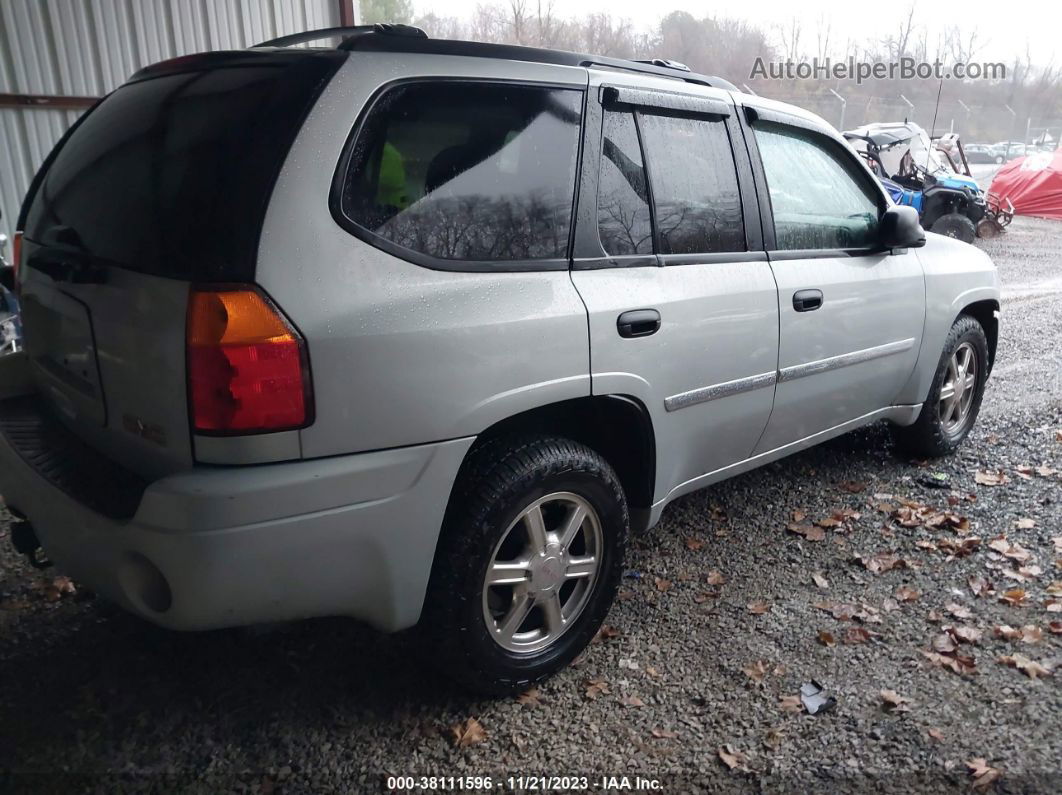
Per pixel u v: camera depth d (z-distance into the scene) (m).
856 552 3.65
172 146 2.29
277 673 2.78
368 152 2.22
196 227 2.07
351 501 2.17
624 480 3.05
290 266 2.05
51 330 2.65
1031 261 13.68
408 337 2.20
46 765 2.34
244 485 2.02
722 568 3.52
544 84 2.62
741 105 3.34
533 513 2.57
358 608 2.30
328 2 8.90
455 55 2.45
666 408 2.94
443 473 2.32
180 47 7.96
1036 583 3.40
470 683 2.56
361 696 2.67
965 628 3.06
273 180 2.06
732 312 3.12
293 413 2.06
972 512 4.06
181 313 2.03
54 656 2.84
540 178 2.58
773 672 2.82
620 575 2.87
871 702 2.67
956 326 4.52
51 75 7.29
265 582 2.10
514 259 2.49
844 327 3.70
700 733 2.53
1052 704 2.65
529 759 2.42
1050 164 20.27
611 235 2.77
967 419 4.89
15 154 7.25
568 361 2.56
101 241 2.34
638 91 2.89
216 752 2.42
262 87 2.23
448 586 2.40
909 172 14.54
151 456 2.23
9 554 3.50
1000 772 2.36
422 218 2.30
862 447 4.91
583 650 2.88
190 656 2.86
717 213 3.16
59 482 2.34
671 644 2.98
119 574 2.15
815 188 3.67
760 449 3.54
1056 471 4.55
